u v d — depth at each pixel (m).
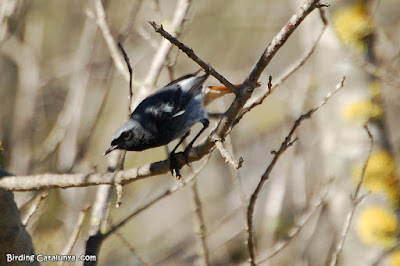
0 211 6.79
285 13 18.64
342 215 9.20
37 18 16.19
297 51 16.64
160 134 9.12
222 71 16.95
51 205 12.90
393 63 10.62
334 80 9.58
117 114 15.96
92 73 13.17
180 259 14.36
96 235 8.08
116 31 14.13
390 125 15.67
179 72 17.14
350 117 9.34
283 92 15.00
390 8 17.02
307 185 12.71
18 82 14.38
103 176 6.89
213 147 6.76
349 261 9.05
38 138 14.48
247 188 14.17
